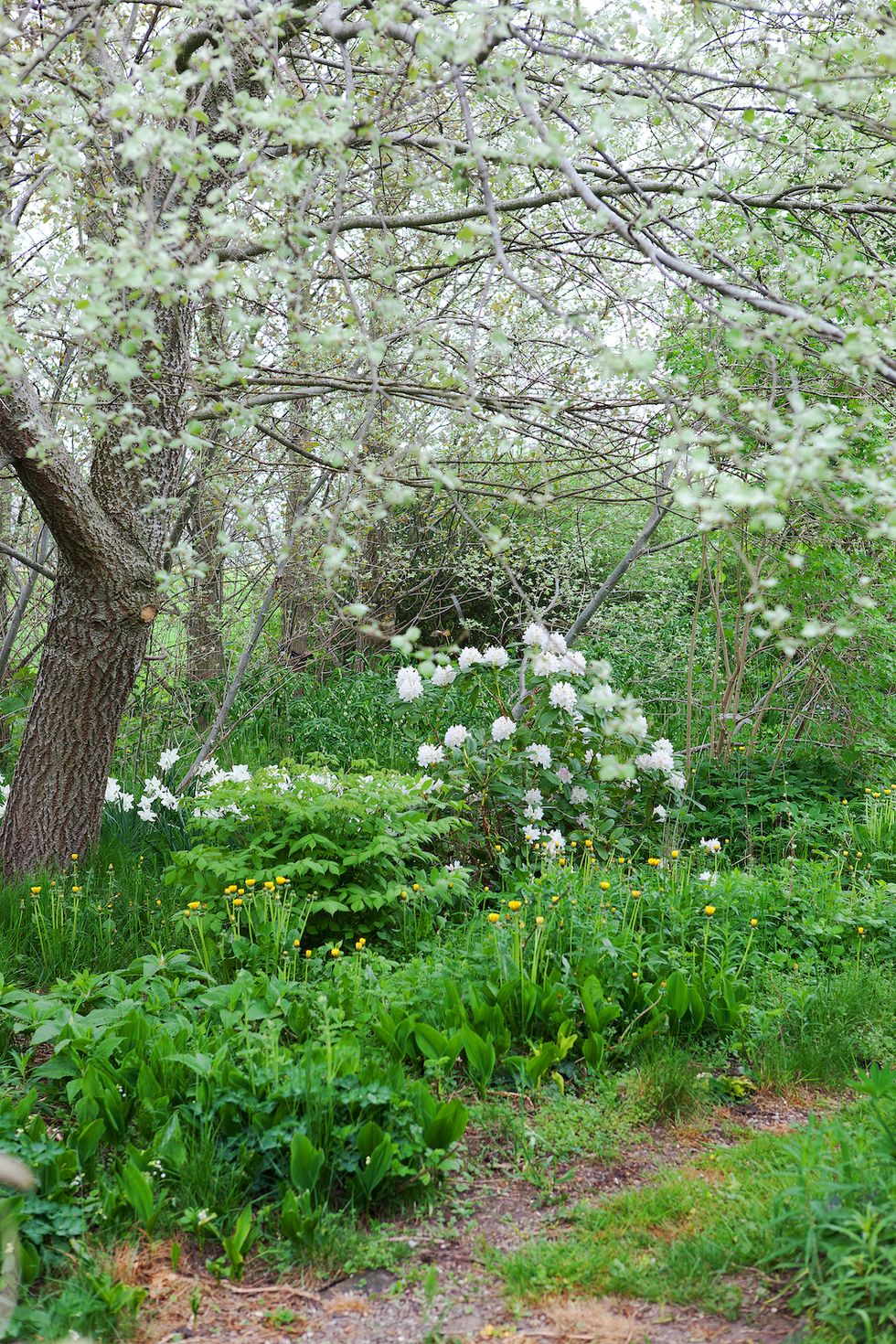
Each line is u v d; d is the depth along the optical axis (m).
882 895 5.40
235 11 2.81
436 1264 2.83
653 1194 3.08
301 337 2.83
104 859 5.48
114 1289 2.58
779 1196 2.74
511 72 2.57
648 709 9.39
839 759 7.77
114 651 5.31
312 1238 2.84
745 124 3.20
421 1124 3.19
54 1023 3.53
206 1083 3.22
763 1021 4.11
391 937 4.84
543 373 4.52
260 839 4.93
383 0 2.53
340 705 8.95
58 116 3.11
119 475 5.11
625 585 11.25
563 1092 3.73
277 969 4.26
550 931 4.40
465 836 5.56
